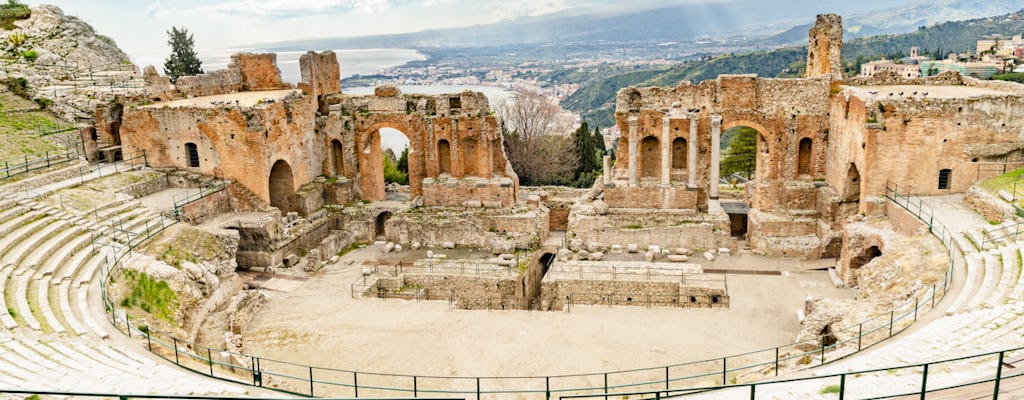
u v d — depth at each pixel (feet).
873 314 100.68
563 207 179.93
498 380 96.94
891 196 139.33
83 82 199.93
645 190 161.27
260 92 182.70
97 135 171.01
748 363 100.22
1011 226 108.78
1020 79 313.73
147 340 96.12
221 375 88.22
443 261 148.87
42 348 84.69
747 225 167.84
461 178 171.01
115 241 125.18
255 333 116.47
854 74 171.63
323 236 169.78
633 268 138.92
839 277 138.10
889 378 69.00
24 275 105.40
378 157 180.65
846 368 76.54
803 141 161.27
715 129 153.79
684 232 153.07
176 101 167.84
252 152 155.12
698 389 68.59
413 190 175.01
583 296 133.90
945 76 163.12
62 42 219.41
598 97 516.73
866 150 138.00
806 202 158.51
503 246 156.25
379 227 177.68
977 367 67.51
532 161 251.39
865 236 132.46
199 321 120.47
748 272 142.00
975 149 137.39
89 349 87.66
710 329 113.60
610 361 101.81
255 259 150.20
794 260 148.77
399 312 123.54
